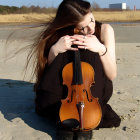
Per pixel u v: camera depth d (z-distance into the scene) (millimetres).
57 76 2539
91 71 2451
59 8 2613
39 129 2768
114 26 18141
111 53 2664
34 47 2943
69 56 2543
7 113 3182
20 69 5594
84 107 2336
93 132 2693
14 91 4027
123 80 4656
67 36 2523
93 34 2736
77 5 2510
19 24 21594
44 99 2635
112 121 2750
